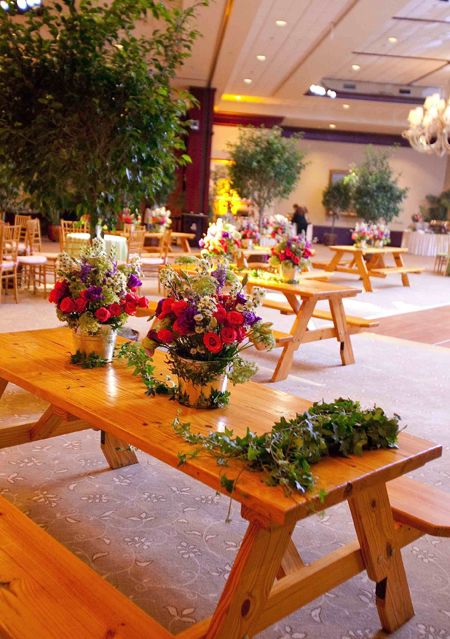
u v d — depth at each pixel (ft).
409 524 6.79
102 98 14.28
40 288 28.09
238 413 7.22
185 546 8.23
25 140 14.07
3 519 6.53
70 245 18.34
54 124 14.11
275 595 5.85
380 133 68.08
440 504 7.10
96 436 11.82
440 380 17.33
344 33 35.53
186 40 15.15
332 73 51.78
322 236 70.13
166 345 7.39
